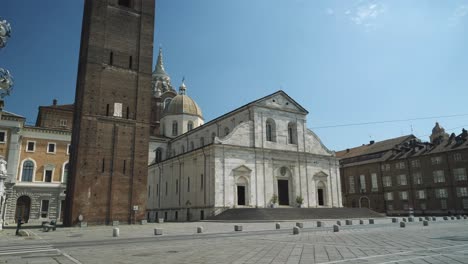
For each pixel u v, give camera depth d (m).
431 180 74.44
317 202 60.47
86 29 47.81
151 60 50.09
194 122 83.06
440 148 74.62
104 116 44.56
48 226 35.12
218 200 50.97
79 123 43.38
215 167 51.78
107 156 43.72
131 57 48.56
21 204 61.78
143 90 48.41
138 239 24.05
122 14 49.00
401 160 80.75
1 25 22.27
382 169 84.88
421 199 75.75
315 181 61.09
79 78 47.81
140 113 47.41
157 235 27.34
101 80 45.28
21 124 61.12
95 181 42.31
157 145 78.50
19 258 15.21
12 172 58.06
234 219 47.03
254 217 45.91
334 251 15.59
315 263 12.47
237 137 54.91
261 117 57.97
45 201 63.47
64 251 17.58
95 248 18.75
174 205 63.41
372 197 86.00
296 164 59.62
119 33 48.16
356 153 96.12
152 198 73.12
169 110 83.44
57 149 65.81
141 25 50.22
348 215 53.56
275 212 48.41
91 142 43.00
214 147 52.28
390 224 37.31
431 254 14.15
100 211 41.91
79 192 41.06
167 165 68.19
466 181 68.44
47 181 64.00
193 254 15.48
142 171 45.81
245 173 54.12
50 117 75.12
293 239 21.77
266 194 55.22
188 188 59.19
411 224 36.62
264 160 56.31
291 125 61.97
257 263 12.73
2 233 32.22
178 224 43.31
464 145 69.69
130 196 44.19
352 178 92.44
